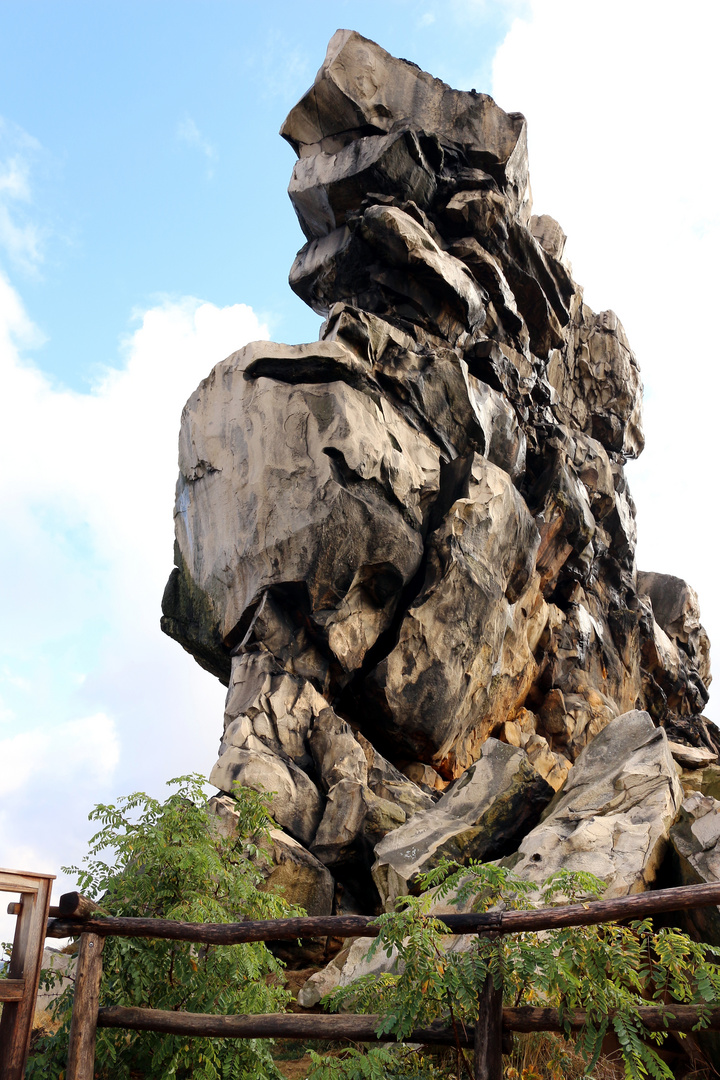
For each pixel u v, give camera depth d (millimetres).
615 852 6832
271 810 10977
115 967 5113
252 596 13469
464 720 15195
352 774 11859
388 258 17094
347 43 18750
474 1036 3977
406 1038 4164
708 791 8703
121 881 5621
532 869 6938
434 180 18422
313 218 18969
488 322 19234
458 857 8875
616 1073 5270
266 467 13867
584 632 20859
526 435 20203
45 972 5395
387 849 9289
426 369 16141
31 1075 4734
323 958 8969
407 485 14617
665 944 3803
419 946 3883
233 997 5160
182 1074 5105
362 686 13984
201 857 5551
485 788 9711
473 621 14750
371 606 14211
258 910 5852
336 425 13852
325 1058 4742
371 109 18578
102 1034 4793
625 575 24609
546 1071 4996
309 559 13266
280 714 12328
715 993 3488
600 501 23562
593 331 26297
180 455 15422
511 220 19484
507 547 16062
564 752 18812
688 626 28000
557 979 3746
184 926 4430
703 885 3520
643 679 24844
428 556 14789
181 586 14875
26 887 4230
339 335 15125
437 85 19438
